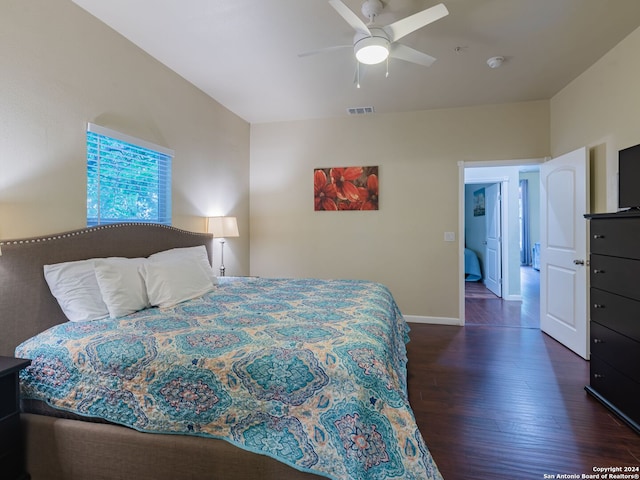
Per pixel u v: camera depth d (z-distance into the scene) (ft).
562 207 11.54
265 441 4.38
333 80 11.20
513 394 8.07
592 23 8.07
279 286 9.55
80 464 4.94
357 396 4.25
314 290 8.95
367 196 14.75
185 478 4.60
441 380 8.84
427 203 14.25
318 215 15.31
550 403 7.64
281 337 5.17
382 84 11.54
